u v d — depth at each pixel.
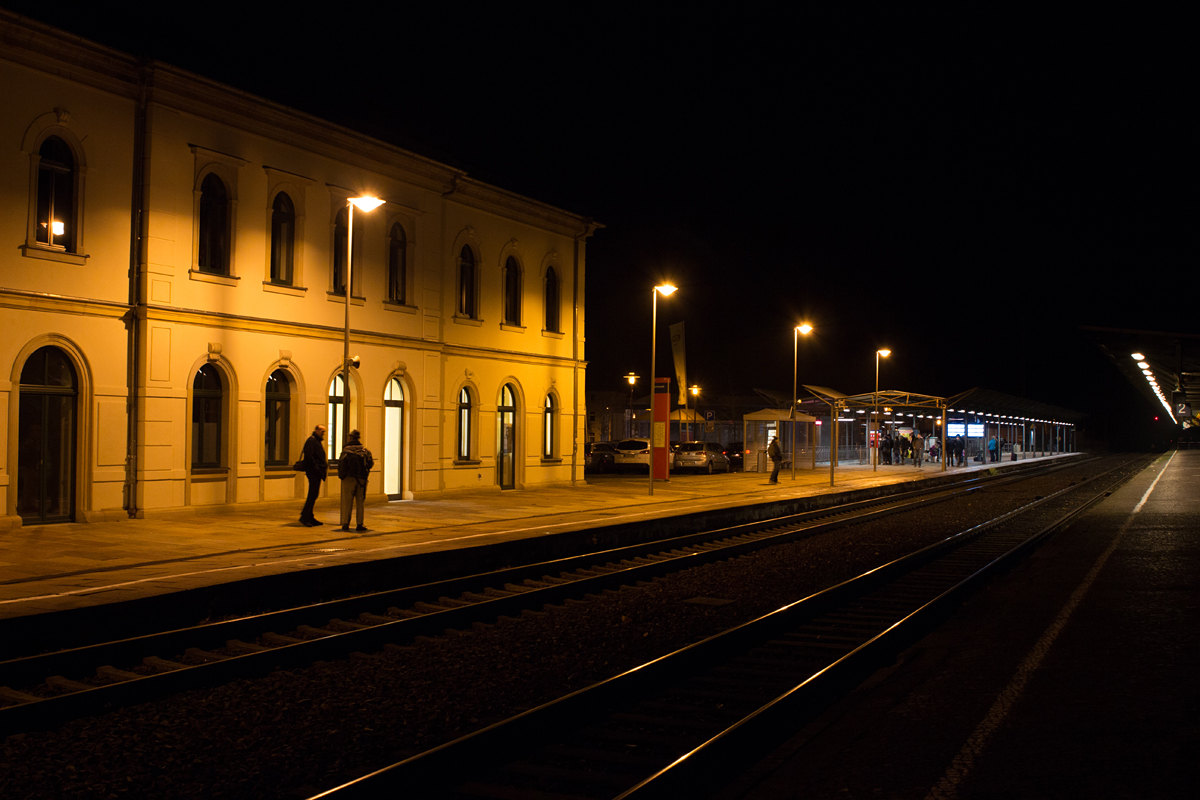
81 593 10.44
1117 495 32.91
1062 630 9.65
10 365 15.62
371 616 11.25
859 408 48.66
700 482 36.81
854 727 6.61
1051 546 17.78
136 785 5.79
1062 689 7.37
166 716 7.25
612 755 6.25
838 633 10.53
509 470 28.06
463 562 14.89
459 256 25.72
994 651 8.80
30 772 6.02
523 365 28.34
